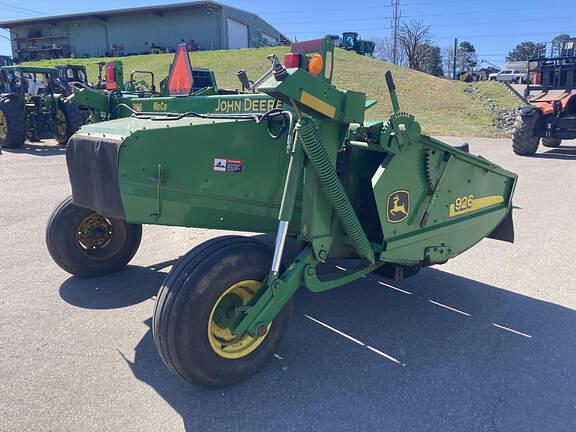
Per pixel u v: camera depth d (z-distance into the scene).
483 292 4.67
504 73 53.41
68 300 4.29
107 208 3.34
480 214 4.43
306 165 3.20
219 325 3.07
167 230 6.41
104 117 5.38
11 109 13.60
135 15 58.62
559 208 7.80
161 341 2.85
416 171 3.77
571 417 2.90
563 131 12.98
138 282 4.70
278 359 3.45
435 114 24.47
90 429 2.73
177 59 4.86
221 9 55.28
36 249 5.54
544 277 5.05
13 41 66.19
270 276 3.06
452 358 3.51
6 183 9.07
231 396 3.04
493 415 2.91
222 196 3.43
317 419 2.85
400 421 2.85
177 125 3.28
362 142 3.67
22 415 2.82
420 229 3.96
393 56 55.31
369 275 5.01
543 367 3.41
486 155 13.97
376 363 3.43
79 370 3.27
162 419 2.82
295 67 2.94
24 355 3.42
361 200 3.99
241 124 3.38
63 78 16.72
